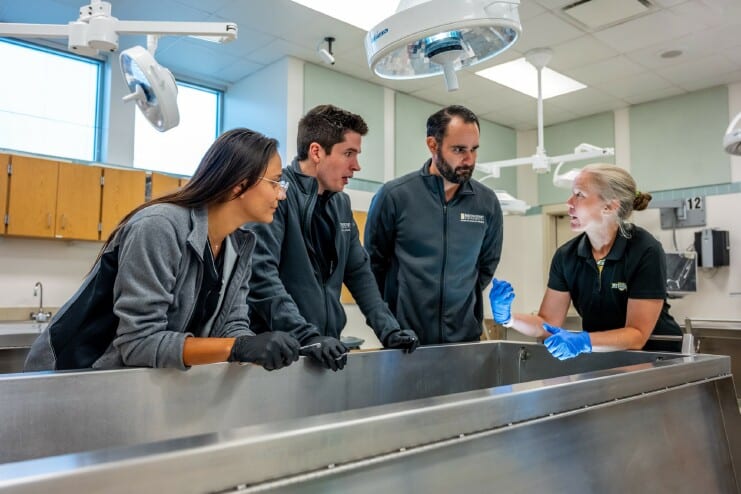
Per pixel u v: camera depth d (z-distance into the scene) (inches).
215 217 46.7
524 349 71.1
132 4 142.8
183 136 193.0
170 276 42.3
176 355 40.5
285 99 175.9
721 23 151.9
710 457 49.6
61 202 147.9
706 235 189.3
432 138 72.7
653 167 208.7
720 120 193.5
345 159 65.6
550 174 242.4
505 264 246.4
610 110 221.8
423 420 30.0
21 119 159.9
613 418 41.9
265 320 58.2
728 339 164.6
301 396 51.2
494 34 55.4
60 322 43.7
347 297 192.5
